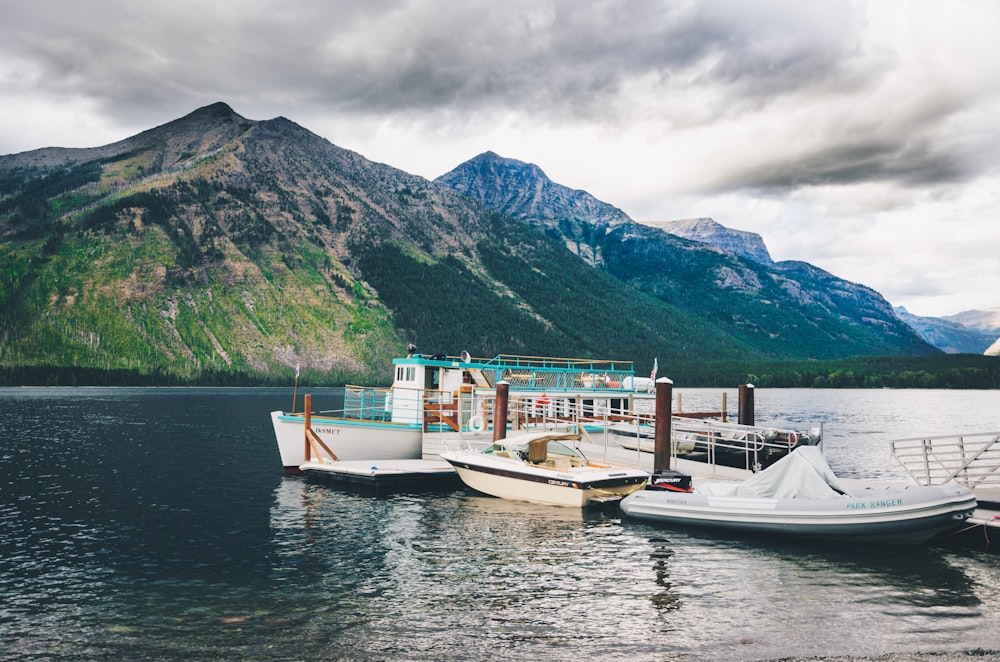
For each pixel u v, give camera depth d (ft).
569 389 136.36
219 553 69.31
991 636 47.85
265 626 48.88
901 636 47.78
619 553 69.21
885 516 66.85
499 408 110.93
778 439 117.60
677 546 71.97
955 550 69.82
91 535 77.66
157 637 46.78
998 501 74.38
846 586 58.95
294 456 119.85
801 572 62.85
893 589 58.23
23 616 50.88
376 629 48.42
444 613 51.85
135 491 108.17
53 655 43.86
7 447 178.40
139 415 327.06
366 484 104.47
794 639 47.16
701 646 45.91
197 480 119.34
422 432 119.65
